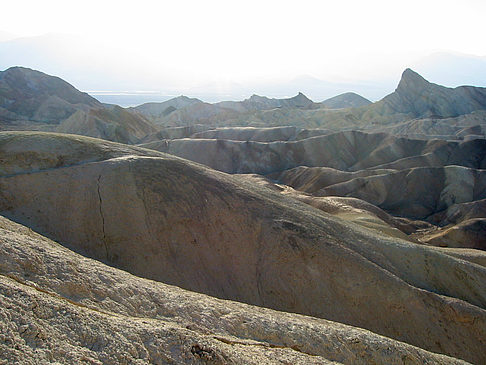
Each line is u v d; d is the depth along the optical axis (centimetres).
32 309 599
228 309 1053
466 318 1875
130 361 605
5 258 791
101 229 1936
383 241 2477
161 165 2367
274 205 2388
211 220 2123
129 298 891
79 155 2359
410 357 1165
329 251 2027
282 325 1056
